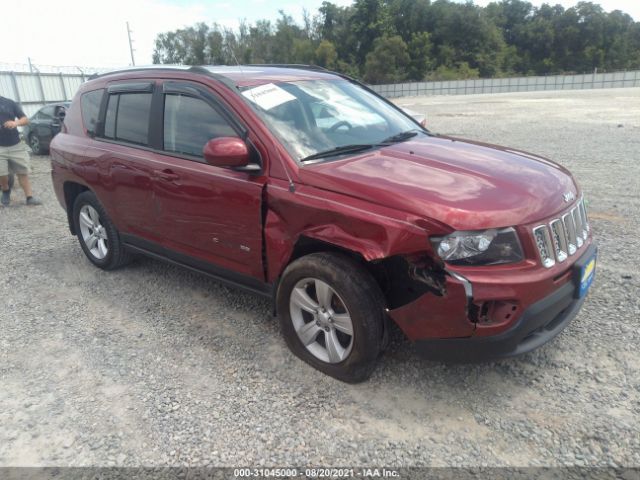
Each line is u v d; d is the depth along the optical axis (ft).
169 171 12.64
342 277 9.45
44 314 14.05
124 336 12.65
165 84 13.39
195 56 218.59
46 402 10.20
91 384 10.73
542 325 9.17
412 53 227.81
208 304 14.17
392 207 8.98
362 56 238.07
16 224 23.52
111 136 15.03
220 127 11.78
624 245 16.56
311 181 10.03
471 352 8.83
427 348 9.25
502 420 9.07
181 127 12.75
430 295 8.80
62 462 8.62
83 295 15.17
